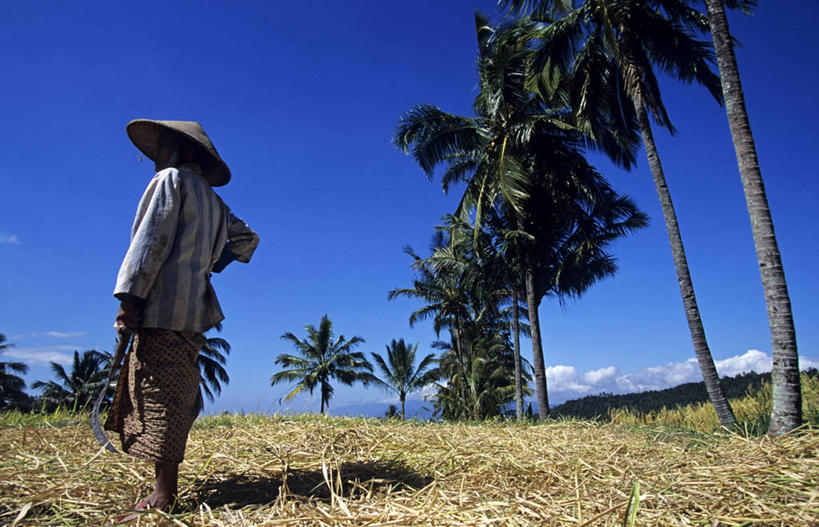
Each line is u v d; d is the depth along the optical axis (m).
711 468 2.04
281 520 1.54
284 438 3.42
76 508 1.78
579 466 2.54
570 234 14.80
